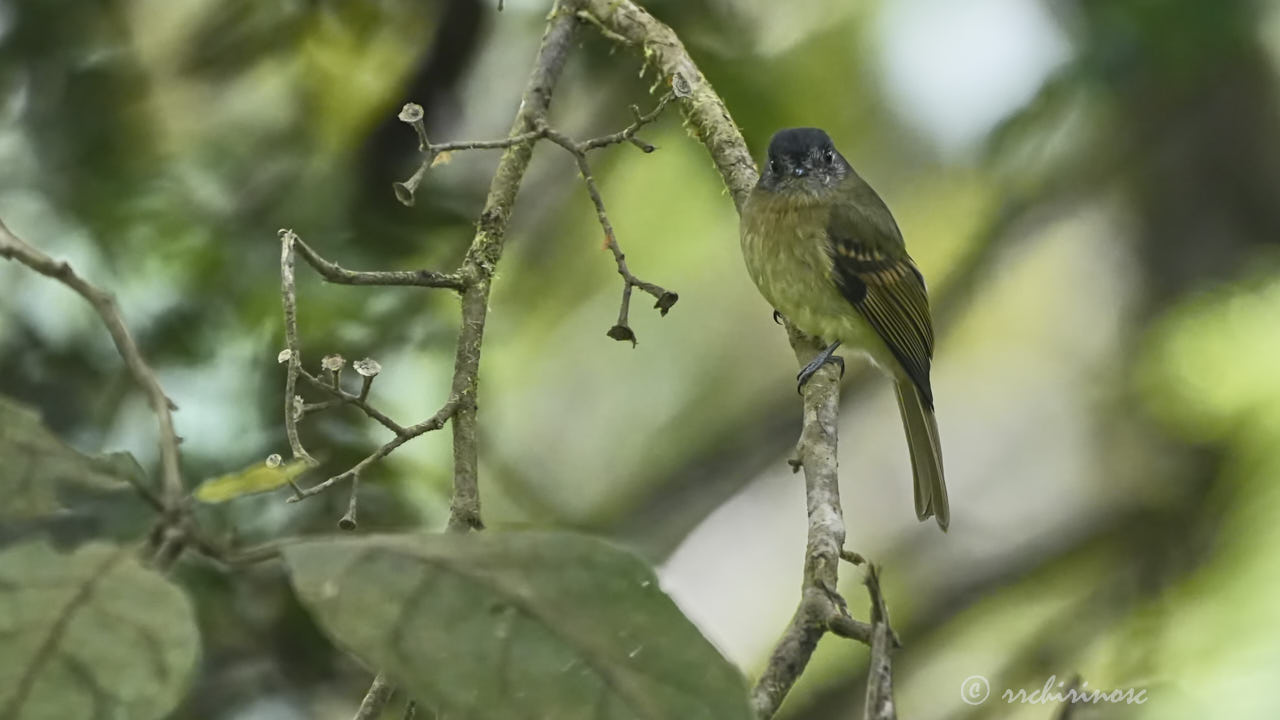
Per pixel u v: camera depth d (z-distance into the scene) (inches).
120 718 84.2
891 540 564.1
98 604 87.1
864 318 360.2
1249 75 498.9
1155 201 533.0
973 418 569.6
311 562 94.0
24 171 369.7
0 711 83.4
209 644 324.2
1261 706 425.1
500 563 96.3
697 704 93.7
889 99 496.1
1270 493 471.2
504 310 482.9
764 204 355.6
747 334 571.8
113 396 343.9
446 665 92.0
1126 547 512.1
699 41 416.2
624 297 222.2
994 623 524.1
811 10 482.0
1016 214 534.0
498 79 429.4
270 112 416.2
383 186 397.1
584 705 93.0
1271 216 520.1
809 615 152.9
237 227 374.9
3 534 210.1
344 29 409.7
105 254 360.8
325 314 362.0
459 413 196.5
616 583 96.9
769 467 555.2
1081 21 429.1
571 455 551.5
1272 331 457.1
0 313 349.1
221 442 343.0
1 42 375.2
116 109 383.6
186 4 411.2
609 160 458.6
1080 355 561.6
